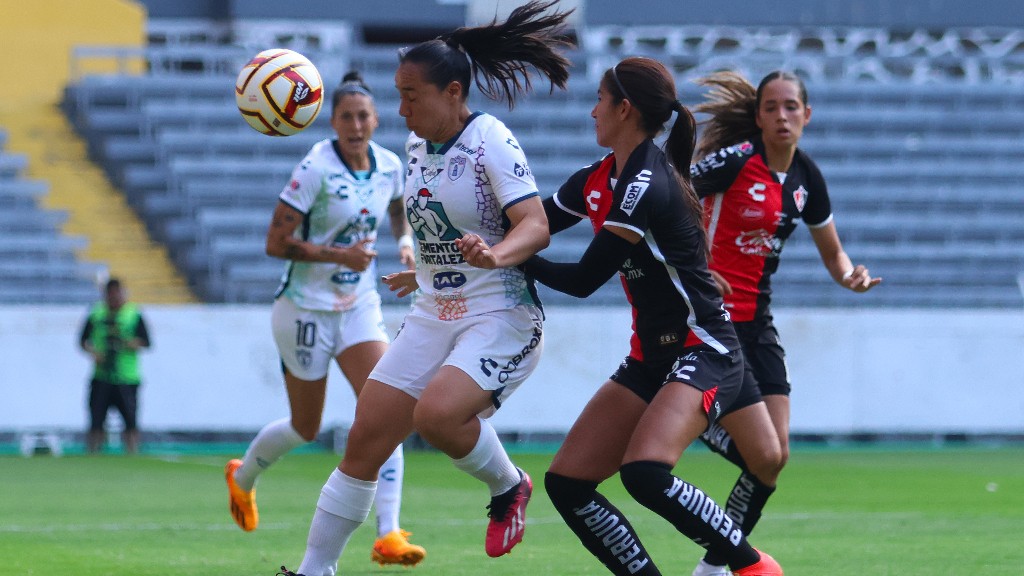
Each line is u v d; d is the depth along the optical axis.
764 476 19.17
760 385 20.31
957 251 73.19
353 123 23.31
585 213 17.77
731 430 18.83
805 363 58.91
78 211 72.50
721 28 91.81
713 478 42.34
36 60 87.38
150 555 23.50
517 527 17.41
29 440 54.91
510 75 17.69
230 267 68.25
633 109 16.42
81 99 79.25
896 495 36.69
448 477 42.81
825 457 52.84
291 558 23.11
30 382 54.69
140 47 85.44
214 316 55.56
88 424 54.56
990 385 59.91
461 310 16.89
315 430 23.86
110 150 76.12
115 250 70.44
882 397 59.25
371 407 16.92
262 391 55.81
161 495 36.34
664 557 23.31
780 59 84.88
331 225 23.53
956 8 93.19
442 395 16.27
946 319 59.69
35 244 69.38
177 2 91.38
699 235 16.42
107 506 33.22
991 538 26.39
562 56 17.62
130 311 53.03
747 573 16.06
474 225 16.67
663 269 16.11
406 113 16.61
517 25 17.30
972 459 51.66
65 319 55.09
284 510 32.00
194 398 55.28
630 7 91.12
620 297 67.88
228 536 26.53
